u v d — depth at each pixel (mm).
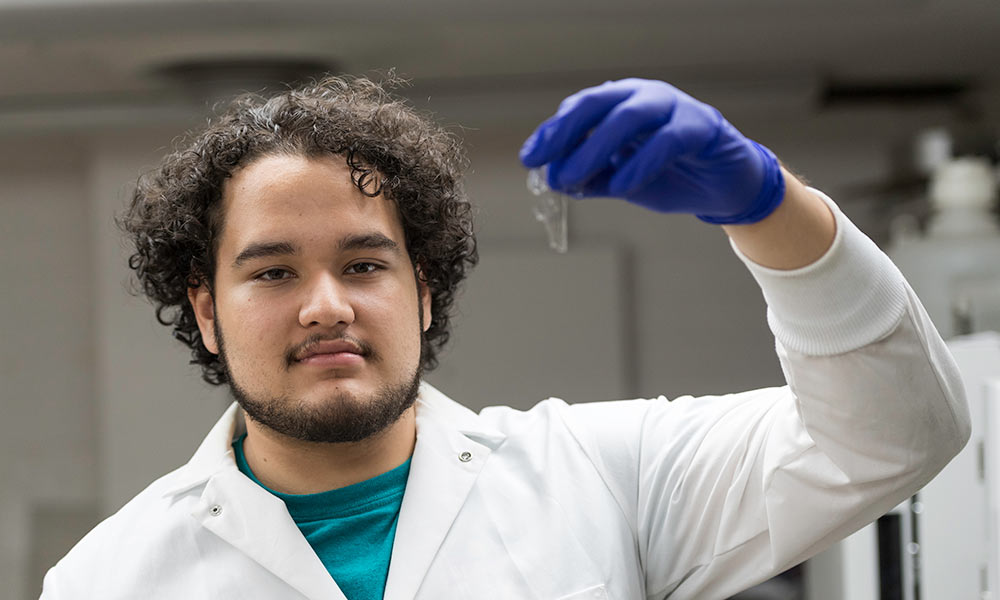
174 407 3990
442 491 1203
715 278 4168
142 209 1436
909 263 2721
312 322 1091
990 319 2553
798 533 1096
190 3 2615
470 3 2654
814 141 4129
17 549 4234
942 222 2791
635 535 1227
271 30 2760
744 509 1140
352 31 2832
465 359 4109
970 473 1811
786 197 942
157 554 1185
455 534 1187
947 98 3990
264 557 1149
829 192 4129
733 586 1185
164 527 1201
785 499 1086
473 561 1171
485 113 3703
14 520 4238
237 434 1301
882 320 966
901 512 1849
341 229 1110
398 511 1202
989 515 1615
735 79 3641
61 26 2678
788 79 3625
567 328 4105
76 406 4254
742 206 928
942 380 1005
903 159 3203
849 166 4121
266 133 1162
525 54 3258
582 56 3320
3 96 3707
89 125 3789
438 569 1162
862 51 3344
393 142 1231
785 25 2977
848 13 2785
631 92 882
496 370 4109
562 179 871
